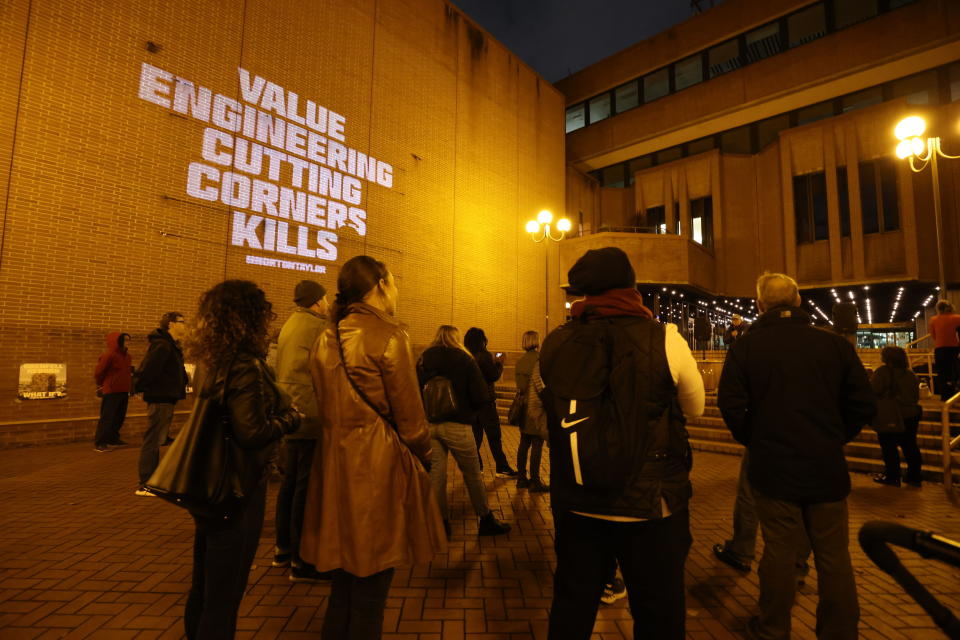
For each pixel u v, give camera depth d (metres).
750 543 3.31
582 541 1.67
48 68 8.18
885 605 2.89
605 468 1.49
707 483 5.82
